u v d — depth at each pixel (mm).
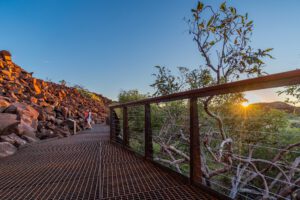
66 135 7188
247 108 3283
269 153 2949
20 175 2703
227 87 1731
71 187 2240
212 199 1849
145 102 3355
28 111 6609
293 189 2160
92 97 23375
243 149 3146
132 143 5551
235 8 3379
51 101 10336
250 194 2734
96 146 5000
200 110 3576
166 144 3924
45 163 3328
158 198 1909
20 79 10430
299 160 2180
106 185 2273
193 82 4391
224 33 3404
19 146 4875
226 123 3387
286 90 2477
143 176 2545
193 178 2172
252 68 3334
